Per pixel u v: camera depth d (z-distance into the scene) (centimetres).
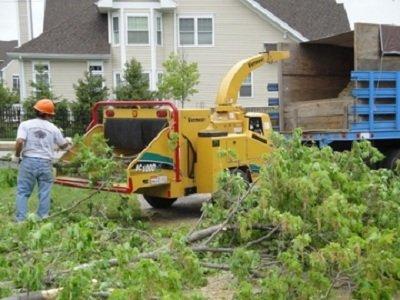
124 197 823
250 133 970
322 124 1215
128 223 816
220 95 1066
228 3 3022
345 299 504
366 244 438
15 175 874
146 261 399
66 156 919
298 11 3288
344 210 492
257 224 562
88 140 943
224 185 631
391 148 1247
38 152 824
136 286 393
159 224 884
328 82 1409
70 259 495
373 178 593
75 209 841
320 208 487
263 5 3269
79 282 407
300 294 441
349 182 571
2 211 741
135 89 2572
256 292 478
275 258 559
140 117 916
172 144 862
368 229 504
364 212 533
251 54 3048
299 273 449
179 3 3012
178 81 2519
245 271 485
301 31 3172
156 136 863
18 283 454
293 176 553
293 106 1301
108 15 3028
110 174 827
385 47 1189
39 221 502
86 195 957
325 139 1178
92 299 426
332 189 529
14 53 3006
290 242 523
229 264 520
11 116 2697
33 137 824
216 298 514
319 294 454
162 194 878
